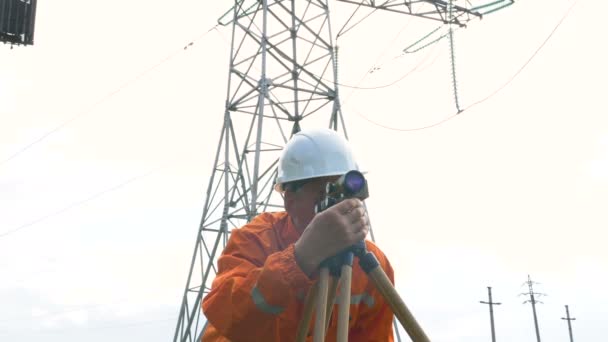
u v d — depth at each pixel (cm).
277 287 253
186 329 2217
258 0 2328
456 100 2105
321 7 2388
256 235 328
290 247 261
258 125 2088
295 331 307
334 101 2283
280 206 2045
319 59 2311
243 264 303
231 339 273
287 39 2314
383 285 243
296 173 331
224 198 2233
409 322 238
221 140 2312
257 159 2050
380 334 348
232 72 2330
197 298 2206
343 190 252
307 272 250
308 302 262
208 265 2203
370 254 246
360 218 245
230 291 276
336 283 260
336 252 244
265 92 2150
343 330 235
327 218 242
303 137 343
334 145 336
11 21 2312
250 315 263
